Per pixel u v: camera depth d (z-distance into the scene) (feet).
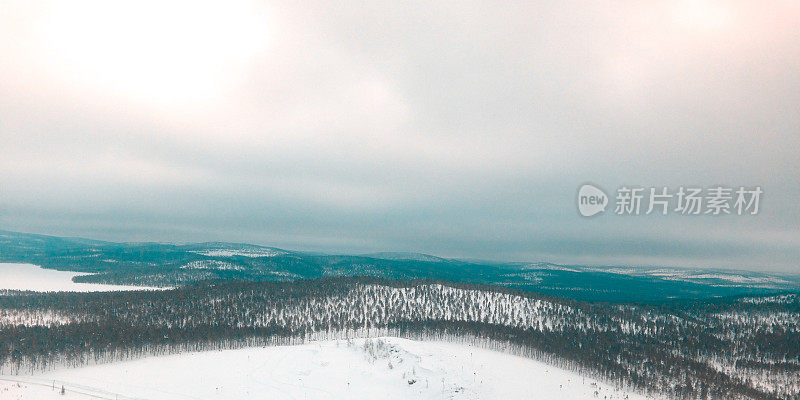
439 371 571.28
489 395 533.14
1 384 532.73
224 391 521.65
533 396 551.59
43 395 494.59
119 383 543.39
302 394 517.14
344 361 615.98
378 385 545.03
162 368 608.19
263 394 514.68
